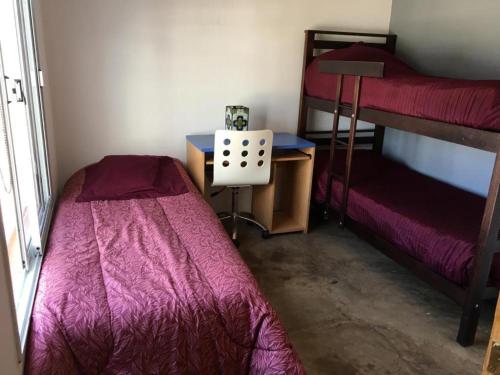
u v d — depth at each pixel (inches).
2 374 44.5
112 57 124.4
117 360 59.8
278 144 128.1
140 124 132.8
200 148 118.9
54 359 55.1
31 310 60.4
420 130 96.2
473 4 124.5
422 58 144.1
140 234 84.6
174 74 132.2
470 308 84.6
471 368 81.4
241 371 67.1
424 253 97.2
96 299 62.6
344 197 126.2
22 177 75.3
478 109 82.0
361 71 111.4
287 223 142.2
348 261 121.8
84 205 99.1
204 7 129.8
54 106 122.0
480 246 81.0
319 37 147.5
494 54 119.6
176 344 62.1
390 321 95.1
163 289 65.7
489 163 123.0
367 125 163.2
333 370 79.8
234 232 130.9
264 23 137.6
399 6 150.9
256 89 143.1
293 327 91.7
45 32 116.1
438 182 134.7
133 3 122.5
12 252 71.9
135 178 110.3
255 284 70.6
